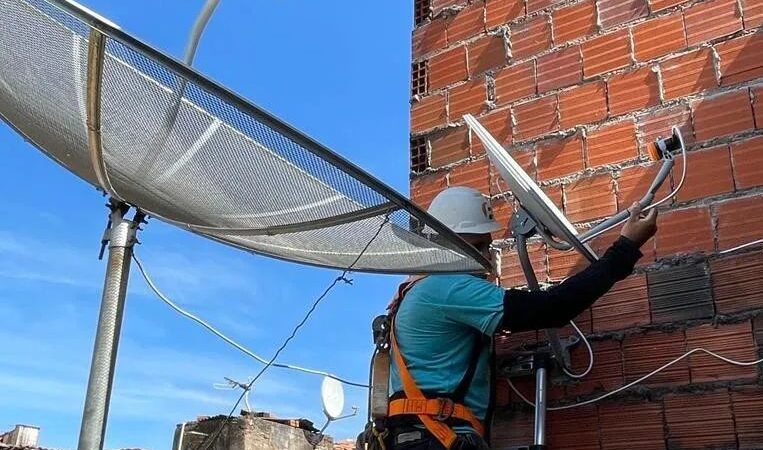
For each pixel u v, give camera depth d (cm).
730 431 258
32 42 234
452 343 256
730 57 300
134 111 240
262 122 217
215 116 226
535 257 327
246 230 297
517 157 346
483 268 259
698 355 272
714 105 298
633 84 322
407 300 268
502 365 310
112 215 313
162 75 216
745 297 269
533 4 364
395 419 244
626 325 291
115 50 214
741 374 262
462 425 240
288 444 580
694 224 288
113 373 292
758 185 279
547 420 299
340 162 221
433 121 383
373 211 245
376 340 272
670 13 321
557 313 240
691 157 297
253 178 251
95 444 279
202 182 267
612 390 287
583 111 332
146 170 274
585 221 317
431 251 258
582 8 347
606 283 242
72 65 232
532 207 273
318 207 255
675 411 271
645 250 296
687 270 284
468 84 376
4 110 302
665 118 309
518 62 361
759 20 298
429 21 404
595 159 322
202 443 517
